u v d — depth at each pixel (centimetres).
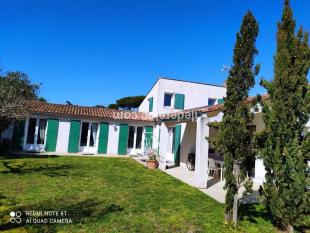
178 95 2167
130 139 2233
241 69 645
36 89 2175
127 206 756
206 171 1067
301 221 604
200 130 1077
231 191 654
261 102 662
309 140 591
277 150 614
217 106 1114
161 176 1268
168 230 605
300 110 607
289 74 623
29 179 1021
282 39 640
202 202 834
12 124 1880
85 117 2084
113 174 1237
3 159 1511
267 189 647
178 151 1716
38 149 1969
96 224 609
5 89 1338
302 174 588
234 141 636
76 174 1181
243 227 645
